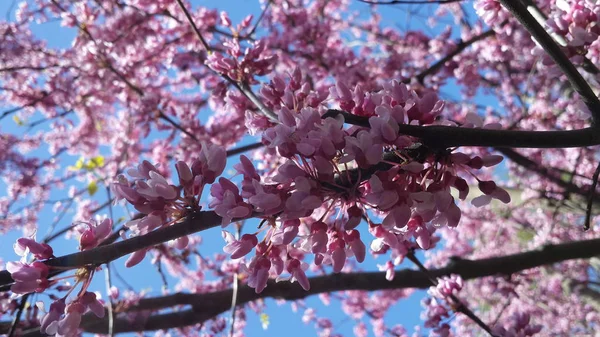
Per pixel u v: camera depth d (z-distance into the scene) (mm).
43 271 1417
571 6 2486
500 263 4473
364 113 1812
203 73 6496
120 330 4520
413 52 7359
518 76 7719
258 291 1631
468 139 1607
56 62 7246
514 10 1959
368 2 2738
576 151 6242
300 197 1433
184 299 4539
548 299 8289
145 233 1514
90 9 6133
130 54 5980
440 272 4395
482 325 3357
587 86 1967
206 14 5426
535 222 8523
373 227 1810
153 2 5055
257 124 2268
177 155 5426
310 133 1484
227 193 1481
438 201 1553
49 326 1502
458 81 6934
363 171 1546
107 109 8172
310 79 5773
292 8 6969
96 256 1452
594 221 7781
